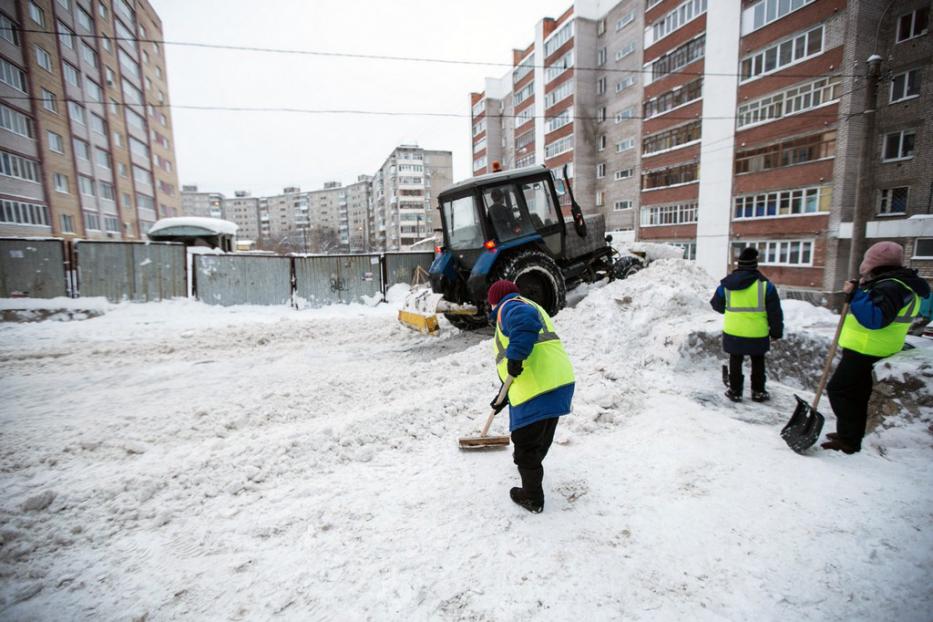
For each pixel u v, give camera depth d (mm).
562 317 6184
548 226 7391
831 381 3242
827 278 20922
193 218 17641
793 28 21688
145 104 40438
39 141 27438
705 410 4012
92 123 33625
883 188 19297
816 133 21031
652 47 30953
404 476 3084
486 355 5645
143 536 2494
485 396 4434
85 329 8992
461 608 1964
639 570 2164
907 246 18141
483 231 6836
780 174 22797
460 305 7406
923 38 17875
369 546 2369
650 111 31469
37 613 1977
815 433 3094
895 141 18969
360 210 117625
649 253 10508
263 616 1942
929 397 3094
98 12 34812
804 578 2068
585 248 8078
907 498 2586
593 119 38594
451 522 2561
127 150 38781
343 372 5934
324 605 1997
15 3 26062
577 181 38938
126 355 7125
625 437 3555
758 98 23641
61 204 29328
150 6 43812
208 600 2035
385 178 89438
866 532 2332
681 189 28984
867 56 19344
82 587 2133
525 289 6805
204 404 4684
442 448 3502
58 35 29531
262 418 4246
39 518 2629
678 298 5926
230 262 11812
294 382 5516
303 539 2436
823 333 4652
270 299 12086
